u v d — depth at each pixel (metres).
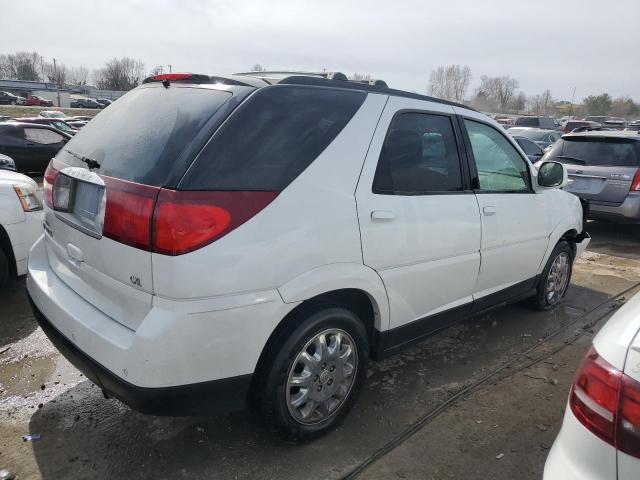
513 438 2.96
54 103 71.94
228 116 2.40
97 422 2.98
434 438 2.93
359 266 2.77
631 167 7.43
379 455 2.77
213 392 2.37
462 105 3.66
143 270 2.25
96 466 2.62
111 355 2.31
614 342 1.70
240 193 2.31
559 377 3.68
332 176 2.65
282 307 2.45
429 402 3.30
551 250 4.55
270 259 2.38
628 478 1.53
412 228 3.03
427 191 3.20
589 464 1.62
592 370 1.69
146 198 2.23
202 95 2.60
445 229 3.26
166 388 2.25
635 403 1.54
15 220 4.46
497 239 3.76
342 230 2.65
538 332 4.45
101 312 2.52
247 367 2.42
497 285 4.00
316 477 2.60
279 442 2.83
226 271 2.26
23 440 2.81
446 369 3.75
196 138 2.33
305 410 2.74
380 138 2.92
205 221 2.20
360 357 2.95
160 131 2.50
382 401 3.29
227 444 2.82
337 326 2.76
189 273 2.18
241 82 2.62
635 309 1.82
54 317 2.70
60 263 2.96
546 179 4.23
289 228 2.44
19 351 3.80
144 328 2.21
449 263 3.37
